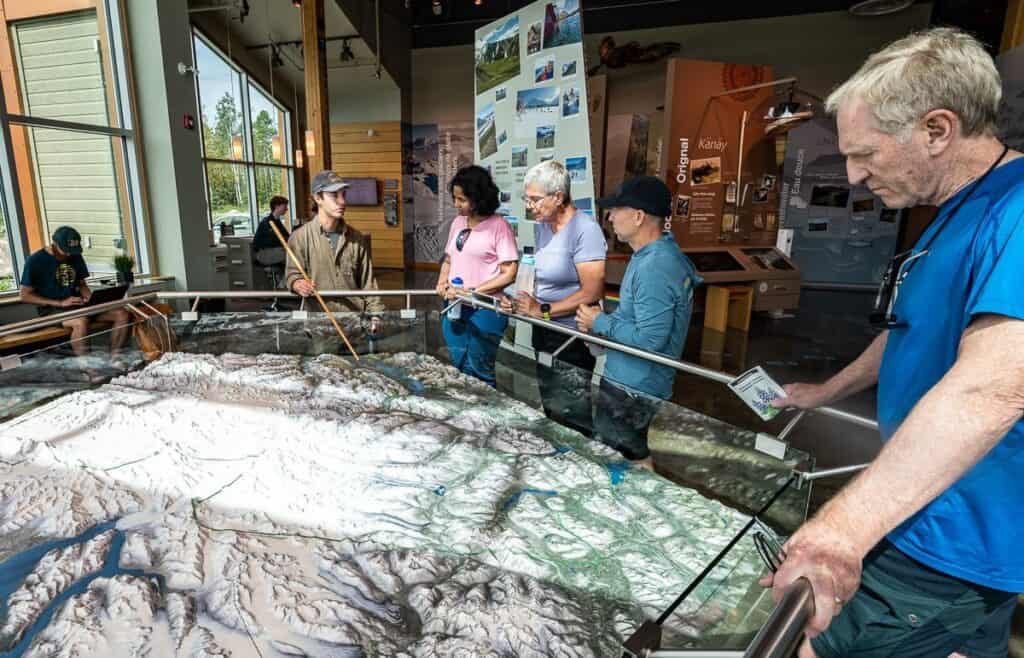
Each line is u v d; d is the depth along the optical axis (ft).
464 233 8.27
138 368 7.27
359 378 6.98
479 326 7.54
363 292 8.24
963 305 2.28
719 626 2.10
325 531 3.94
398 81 29.50
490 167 11.08
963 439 1.85
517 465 4.84
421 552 3.68
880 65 2.31
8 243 13.17
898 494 1.92
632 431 4.98
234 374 7.04
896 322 2.67
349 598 3.27
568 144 8.89
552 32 8.79
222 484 4.56
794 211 25.86
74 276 11.80
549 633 2.96
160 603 3.22
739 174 19.76
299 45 26.91
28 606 3.18
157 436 5.39
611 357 5.58
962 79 2.11
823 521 2.01
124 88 14.97
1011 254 1.96
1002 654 2.72
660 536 3.83
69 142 14.55
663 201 5.16
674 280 5.10
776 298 18.78
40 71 14.56
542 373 6.07
